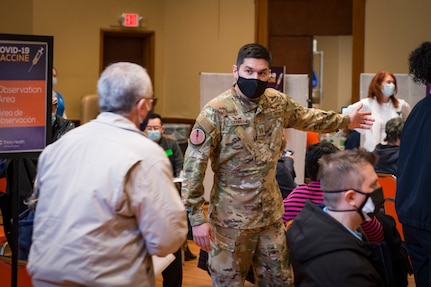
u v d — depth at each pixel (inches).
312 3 406.6
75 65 414.6
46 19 399.5
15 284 129.5
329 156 99.9
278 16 414.9
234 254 133.0
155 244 92.5
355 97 395.2
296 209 156.0
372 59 390.6
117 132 94.0
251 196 131.6
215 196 134.0
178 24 445.1
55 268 90.5
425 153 118.6
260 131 132.1
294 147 250.7
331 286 91.5
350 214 97.0
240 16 422.6
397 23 381.1
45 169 96.0
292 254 98.0
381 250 96.0
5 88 126.1
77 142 94.7
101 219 90.5
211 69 434.3
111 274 90.9
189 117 444.8
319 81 507.2
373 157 99.1
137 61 450.3
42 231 93.0
